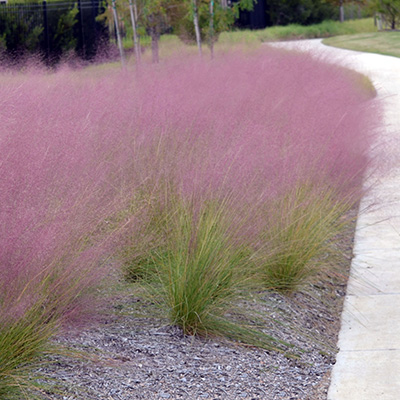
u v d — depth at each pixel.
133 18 16.25
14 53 12.72
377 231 6.16
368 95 13.09
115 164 4.73
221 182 4.42
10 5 19.38
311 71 10.65
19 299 3.09
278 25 50.34
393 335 4.08
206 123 5.79
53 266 3.37
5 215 3.15
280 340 3.96
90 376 3.34
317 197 5.19
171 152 5.09
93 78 8.51
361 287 4.89
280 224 4.70
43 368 3.36
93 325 3.73
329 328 4.26
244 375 3.53
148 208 4.54
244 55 13.64
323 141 6.14
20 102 5.07
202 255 3.99
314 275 4.94
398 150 7.09
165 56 13.32
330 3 52.75
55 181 3.66
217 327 3.96
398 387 3.44
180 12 18.09
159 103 6.26
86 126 4.82
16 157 3.54
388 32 39.56
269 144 5.23
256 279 4.45
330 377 3.60
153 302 4.20
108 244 3.80
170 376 3.43
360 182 6.71
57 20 20.62
